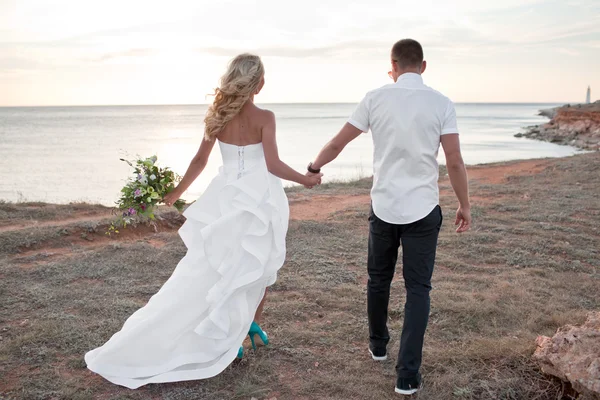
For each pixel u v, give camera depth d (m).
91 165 30.31
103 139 56.66
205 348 3.17
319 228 7.32
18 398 2.89
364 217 8.27
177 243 6.53
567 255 6.02
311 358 3.46
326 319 4.17
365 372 3.30
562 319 4.03
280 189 3.39
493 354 3.46
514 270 5.47
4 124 108.81
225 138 3.27
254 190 3.21
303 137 59.28
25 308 4.23
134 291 4.73
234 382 3.15
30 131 77.62
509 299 4.56
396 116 2.93
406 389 2.97
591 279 5.18
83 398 2.90
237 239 3.17
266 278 3.27
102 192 19.72
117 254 5.87
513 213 8.31
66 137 61.06
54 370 3.21
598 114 58.72
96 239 6.86
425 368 3.33
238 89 3.07
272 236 3.27
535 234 6.89
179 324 3.16
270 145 3.20
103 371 3.06
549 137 54.34
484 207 8.78
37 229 6.76
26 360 3.33
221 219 3.15
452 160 2.93
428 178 2.98
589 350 2.85
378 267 3.24
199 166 3.43
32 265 5.54
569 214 8.19
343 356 3.52
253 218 3.22
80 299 4.48
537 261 5.73
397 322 4.09
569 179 12.25
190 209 3.32
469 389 3.04
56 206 9.71
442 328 3.98
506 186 11.40
